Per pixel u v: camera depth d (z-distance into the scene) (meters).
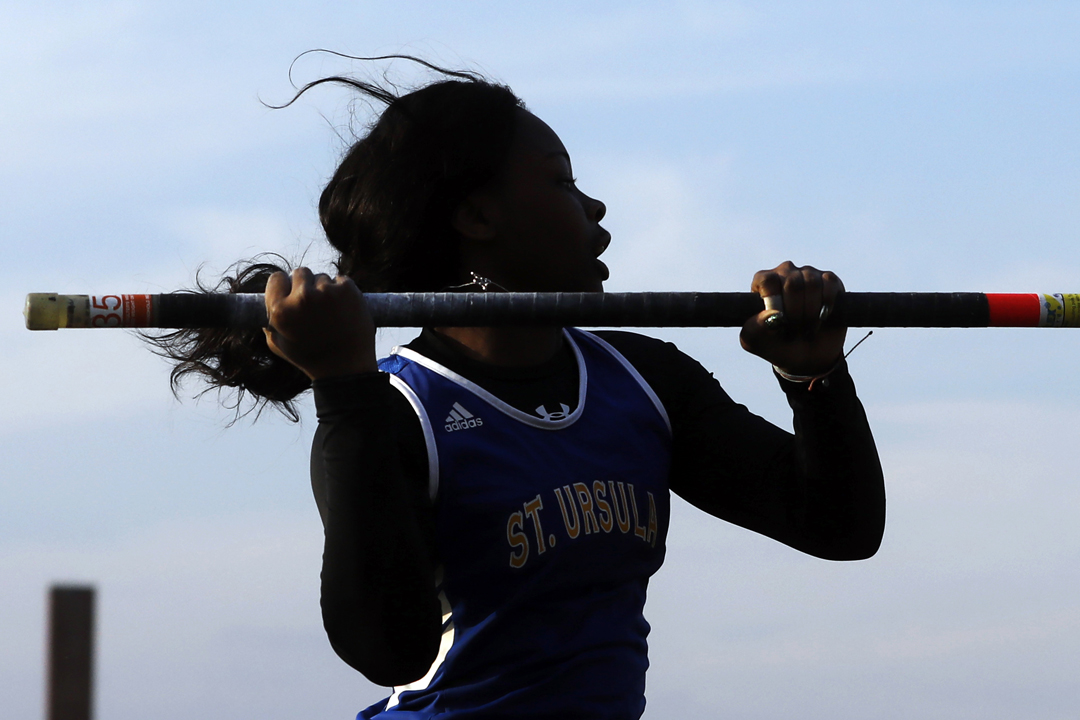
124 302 5.20
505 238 6.34
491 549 5.62
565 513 5.69
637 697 5.80
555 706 5.58
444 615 5.77
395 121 6.51
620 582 5.85
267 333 5.30
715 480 6.28
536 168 6.36
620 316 5.50
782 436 6.22
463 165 6.30
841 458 5.78
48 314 5.12
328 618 5.18
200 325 5.28
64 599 7.40
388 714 5.89
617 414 6.07
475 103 6.39
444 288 6.52
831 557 6.11
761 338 5.58
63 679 7.29
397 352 6.17
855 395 5.81
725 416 6.32
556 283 6.37
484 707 5.63
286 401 6.74
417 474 5.64
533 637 5.63
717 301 5.56
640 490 5.95
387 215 6.38
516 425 5.82
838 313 5.58
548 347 6.15
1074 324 5.70
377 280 6.51
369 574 5.07
